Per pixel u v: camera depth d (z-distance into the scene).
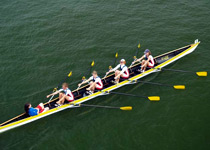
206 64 17.25
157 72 17.03
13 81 16.36
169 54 17.86
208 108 14.08
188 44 19.23
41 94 15.44
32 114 13.23
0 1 24.20
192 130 12.85
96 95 15.09
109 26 21.36
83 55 18.58
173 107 14.34
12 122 13.01
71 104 14.30
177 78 16.41
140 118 13.82
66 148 12.39
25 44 19.56
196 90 15.34
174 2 24.11
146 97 14.65
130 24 21.53
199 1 24.06
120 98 15.29
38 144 12.57
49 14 22.69
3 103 14.75
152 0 24.53
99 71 17.17
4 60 18.03
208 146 11.95
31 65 17.67
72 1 24.62
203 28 20.67
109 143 12.52
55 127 13.45
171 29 20.80
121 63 15.06
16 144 12.53
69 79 16.56
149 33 20.52
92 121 13.80
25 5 23.81
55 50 19.03
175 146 12.11
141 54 18.55
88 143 12.59
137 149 12.12
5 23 21.48
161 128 13.12
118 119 13.84
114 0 24.73
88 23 21.72
